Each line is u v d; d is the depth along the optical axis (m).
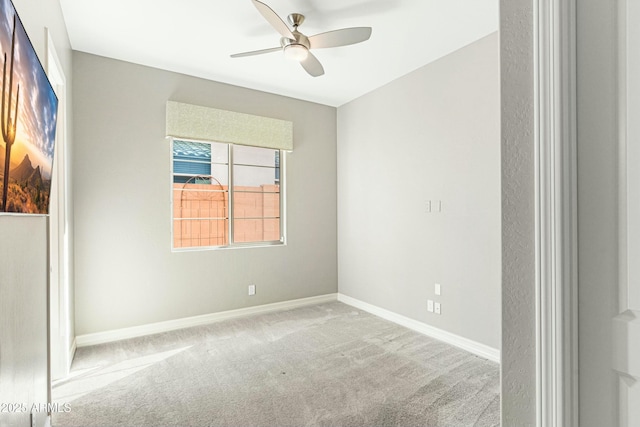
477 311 2.71
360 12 2.34
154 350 2.77
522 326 0.94
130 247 3.10
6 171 0.91
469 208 2.77
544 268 0.86
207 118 3.39
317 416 1.88
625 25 0.80
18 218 1.13
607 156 0.82
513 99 0.95
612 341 0.81
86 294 2.89
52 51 1.89
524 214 0.93
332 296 4.36
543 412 0.86
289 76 3.42
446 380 2.27
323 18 2.42
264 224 3.97
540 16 0.86
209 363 2.53
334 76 3.42
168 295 3.28
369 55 2.95
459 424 1.81
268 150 4.00
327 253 4.33
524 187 0.93
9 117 0.91
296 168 4.08
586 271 0.84
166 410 1.93
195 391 2.14
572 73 0.85
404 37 2.65
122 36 2.65
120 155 3.04
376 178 3.75
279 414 1.90
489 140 2.61
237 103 3.65
